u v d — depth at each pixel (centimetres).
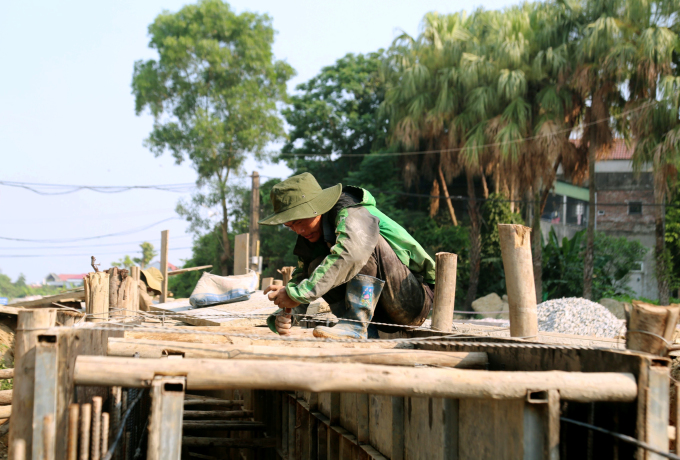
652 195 2527
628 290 2108
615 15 1741
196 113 2839
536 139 1791
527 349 237
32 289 7088
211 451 677
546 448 181
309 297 282
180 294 3091
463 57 1980
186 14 2909
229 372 183
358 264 292
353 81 2939
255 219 1767
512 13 1958
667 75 1622
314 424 421
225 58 2830
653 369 181
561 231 2517
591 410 201
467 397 183
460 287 2200
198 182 2895
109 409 272
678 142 1578
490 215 2139
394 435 286
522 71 1875
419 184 2573
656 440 179
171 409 178
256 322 482
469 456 229
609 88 1722
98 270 522
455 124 2017
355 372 185
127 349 245
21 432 182
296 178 331
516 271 296
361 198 336
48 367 179
